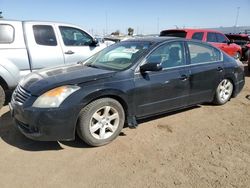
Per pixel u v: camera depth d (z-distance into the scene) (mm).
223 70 5297
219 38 11547
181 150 3652
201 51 5008
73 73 3848
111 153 3531
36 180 2934
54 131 3346
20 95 3623
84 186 2852
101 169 3164
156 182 2939
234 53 12773
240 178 3037
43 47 5902
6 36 5406
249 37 16359
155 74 4156
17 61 5473
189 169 3195
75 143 3781
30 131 3402
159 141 3904
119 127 3857
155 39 4574
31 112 3303
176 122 4633
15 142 3791
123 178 3000
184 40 4750
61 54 6199
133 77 3908
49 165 3227
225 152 3625
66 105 3328
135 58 4078
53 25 6152
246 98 6285
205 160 3404
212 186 2889
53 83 3477
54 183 2889
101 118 3650
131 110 3953
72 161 3324
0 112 5008
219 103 5531
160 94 4234
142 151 3598
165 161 3361
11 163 3250
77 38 6664
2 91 5090
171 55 4473
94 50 6891
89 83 3533
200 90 4926
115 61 4297
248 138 4082
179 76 4449
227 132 4285
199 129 4371
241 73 5832
